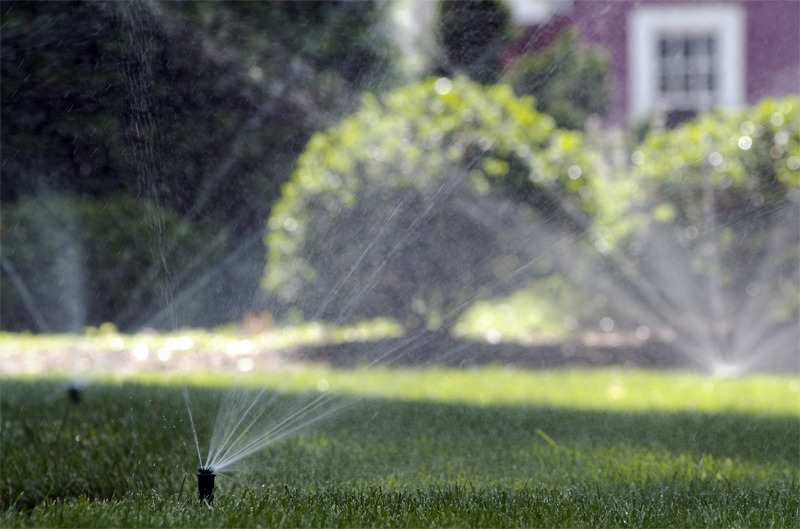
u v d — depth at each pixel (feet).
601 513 18.33
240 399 36.40
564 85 91.35
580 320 59.47
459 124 54.85
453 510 18.25
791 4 91.61
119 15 62.18
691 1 92.89
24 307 69.31
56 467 22.71
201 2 66.49
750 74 92.58
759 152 56.85
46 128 67.72
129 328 68.59
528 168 55.31
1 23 64.80
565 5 93.66
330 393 39.17
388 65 85.46
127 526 16.70
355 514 17.71
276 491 20.52
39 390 39.24
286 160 72.79
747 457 26.30
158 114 59.41
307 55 77.41
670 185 57.47
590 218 56.49
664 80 94.53
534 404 36.55
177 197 66.90
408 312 55.16
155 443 25.94
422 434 29.37
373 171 53.72
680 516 18.10
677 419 32.81
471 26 91.20
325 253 54.70
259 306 66.95
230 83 69.15
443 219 54.39
